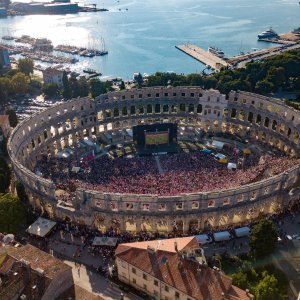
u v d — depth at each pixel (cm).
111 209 10650
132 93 17012
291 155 14962
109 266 9600
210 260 9638
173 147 16112
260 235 9431
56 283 7494
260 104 16025
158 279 8150
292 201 11688
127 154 15675
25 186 11975
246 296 7456
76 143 16425
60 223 11112
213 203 10631
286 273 9275
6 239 9338
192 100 17212
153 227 10788
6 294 7181
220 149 15862
